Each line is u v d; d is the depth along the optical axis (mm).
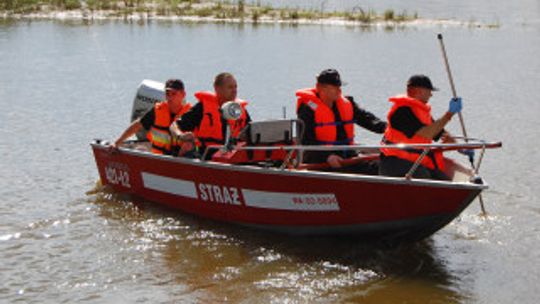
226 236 6938
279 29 26812
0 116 12016
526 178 8828
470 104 13727
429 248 6695
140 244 6715
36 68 17078
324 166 6867
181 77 16031
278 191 6645
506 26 29328
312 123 6938
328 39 23859
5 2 29500
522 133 11305
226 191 7035
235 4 33625
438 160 6660
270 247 6668
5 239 6750
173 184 7535
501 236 7000
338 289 5812
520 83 16219
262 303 5547
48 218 7336
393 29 27734
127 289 5770
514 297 5727
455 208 5969
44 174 8867
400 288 5855
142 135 8938
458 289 5848
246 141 6988
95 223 7238
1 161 9383
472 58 20141
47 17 28719
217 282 5914
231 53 20016
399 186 6035
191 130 7434
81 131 11117
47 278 5949
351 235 6543
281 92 14445
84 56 19109
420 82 6492
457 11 34594
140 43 21812
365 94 14445
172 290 5758
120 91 14406
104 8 30844
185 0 33812
